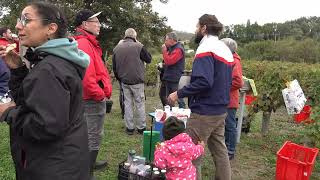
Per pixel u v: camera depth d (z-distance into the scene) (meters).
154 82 14.95
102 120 4.26
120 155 5.53
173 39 7.05
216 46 3.73
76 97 2.12
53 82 1.97
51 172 2.05
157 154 3.70
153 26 27.72
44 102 1.94
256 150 6.30
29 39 2.12
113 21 25.42
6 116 2.13
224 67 3.77
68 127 2.09
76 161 2.11
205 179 4.86
